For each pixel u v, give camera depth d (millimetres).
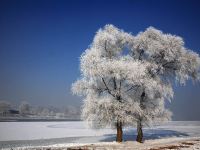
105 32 42281
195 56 44688
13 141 48969
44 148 36062
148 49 42781
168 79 45281
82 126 97875
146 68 42312
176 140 47500
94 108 40031
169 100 44125
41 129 80250
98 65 39312
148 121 41969
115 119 39438
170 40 43406
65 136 59312
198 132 70250
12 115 186250
